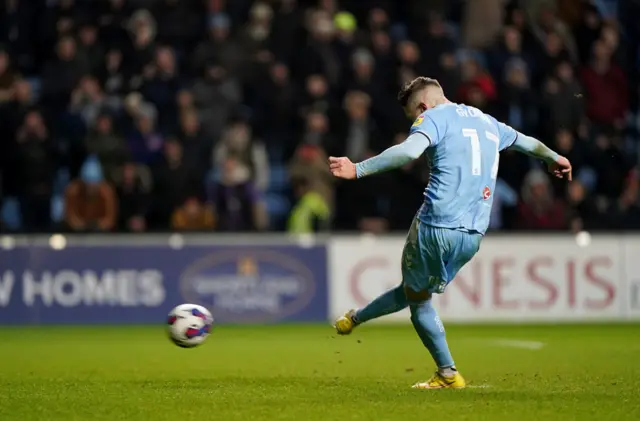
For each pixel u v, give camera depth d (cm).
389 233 6556
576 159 6894
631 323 6222
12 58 7288
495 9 7494
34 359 4072
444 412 2277
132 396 2636
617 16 7919
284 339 5125
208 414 2261
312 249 6212
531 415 2231
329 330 5700
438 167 2708
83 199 6366
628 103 7644
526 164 6912
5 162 6669
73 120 6781
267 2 7338
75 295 6103
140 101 6869
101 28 7131
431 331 2798
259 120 6988
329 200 6525
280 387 2872
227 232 6438
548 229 6544
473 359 4016
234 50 7012
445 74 6944
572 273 6319
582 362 3847
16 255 6081
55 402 2509
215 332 5603
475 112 2777
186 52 7356
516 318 6278
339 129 6650
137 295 6128
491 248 6278
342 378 3234
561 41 7356
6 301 6075
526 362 3866
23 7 7425
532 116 6944
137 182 6525
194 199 6406
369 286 6228
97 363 3881
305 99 6950
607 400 2500
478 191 2722
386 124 6831
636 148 7588
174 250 6147
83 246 6119
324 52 7000
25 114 6706
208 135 6706
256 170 6800
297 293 6188
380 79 6919
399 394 2633
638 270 6362
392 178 6600
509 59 7206
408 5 7681
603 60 7256
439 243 2702
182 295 6144
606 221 6681
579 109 6969
